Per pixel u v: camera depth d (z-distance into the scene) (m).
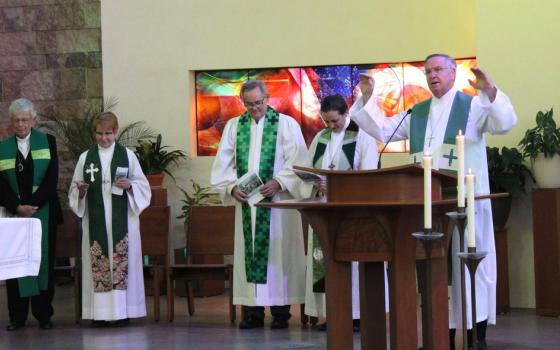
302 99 9.07
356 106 5.07
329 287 3.53
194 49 9.20
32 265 5.13
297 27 8.98
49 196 6.75
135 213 6.85
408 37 8.73
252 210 6.40
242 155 6.54
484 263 5.07
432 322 3.38
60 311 7.80
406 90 8.80
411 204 3.22
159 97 9.25
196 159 9.16
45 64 9.55
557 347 5.37
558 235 6.59
